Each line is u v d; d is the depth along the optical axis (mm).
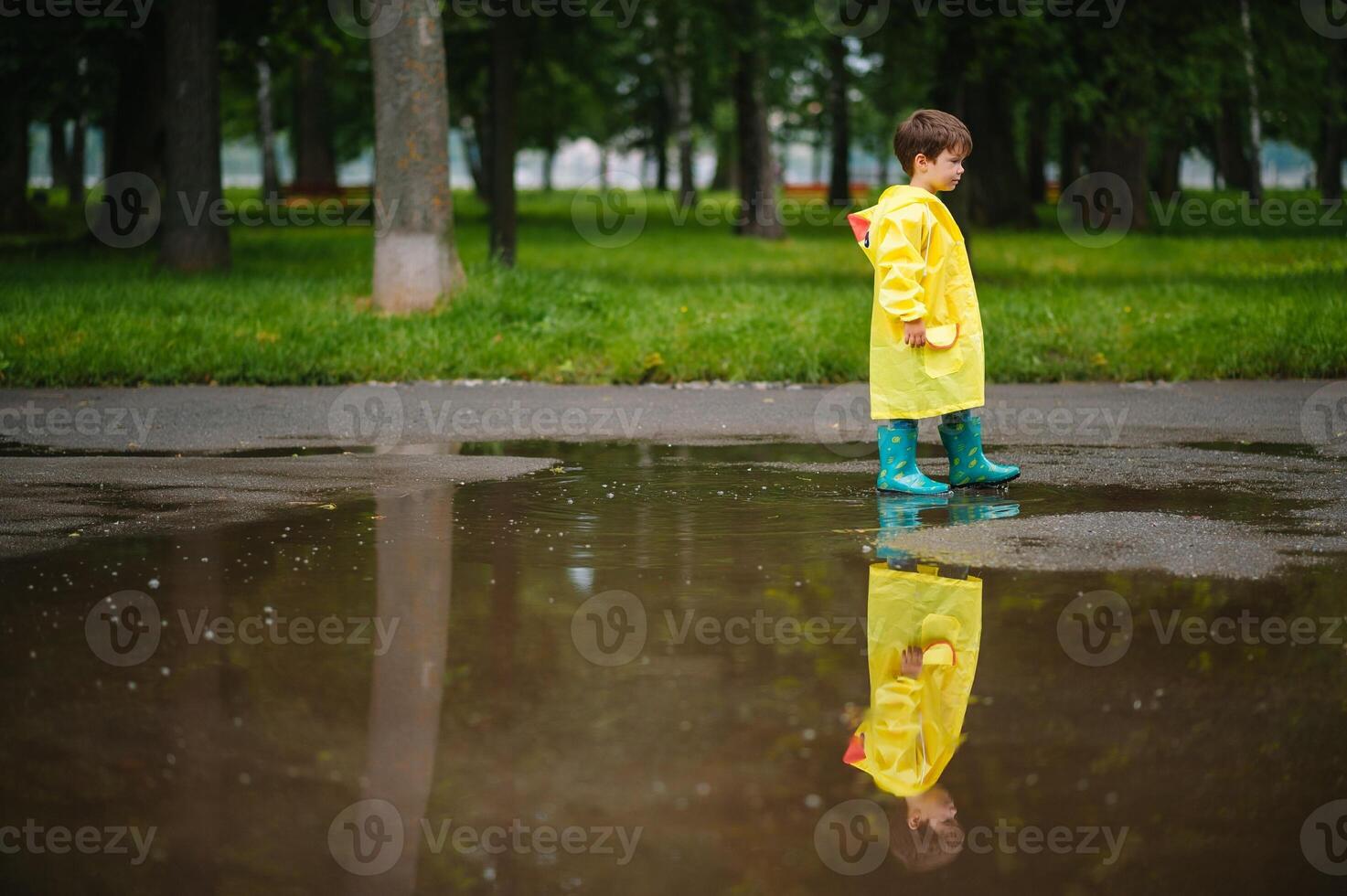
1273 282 13945
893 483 5172
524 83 33875
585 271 17469
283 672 2871
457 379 9000
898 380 5121
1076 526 4465
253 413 7422
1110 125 16438
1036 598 3496
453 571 3838
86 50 20125
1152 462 5895
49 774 2297
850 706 2621
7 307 10367
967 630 3176
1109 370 8922
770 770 2293
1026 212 30281
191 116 15383
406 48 11117
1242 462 5875
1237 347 9195
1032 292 13375
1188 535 4297
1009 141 30188
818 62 43969
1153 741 2426
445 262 11312
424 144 11172
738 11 23594
